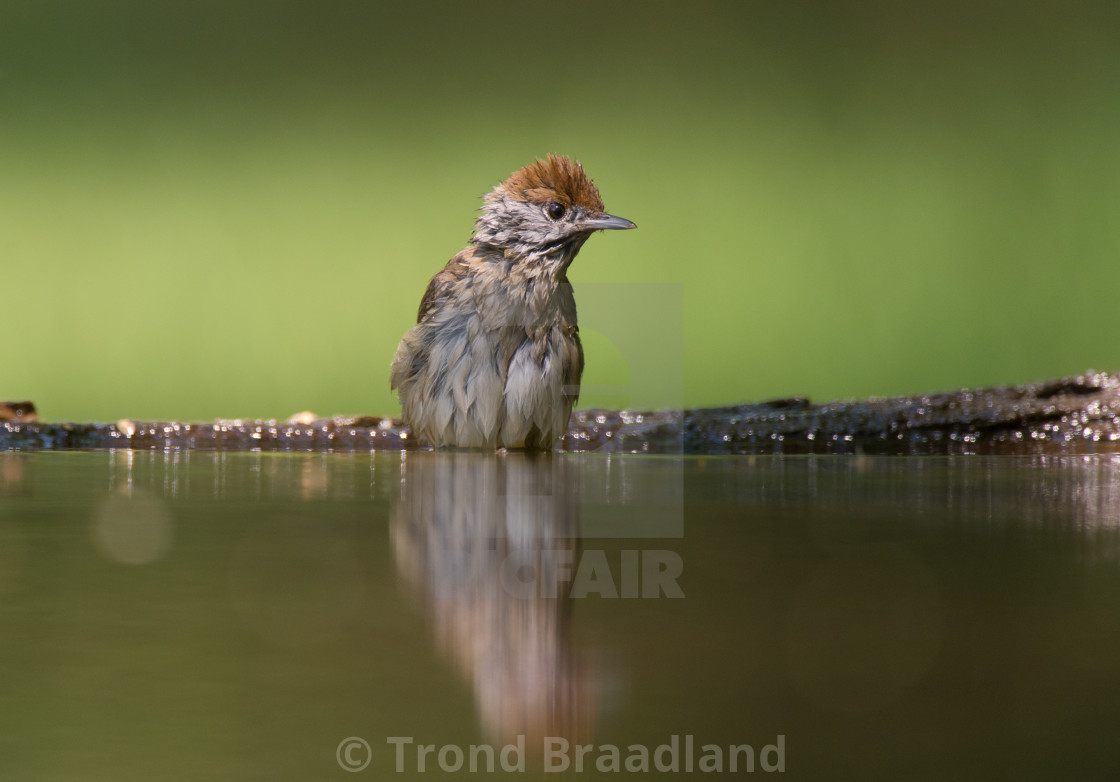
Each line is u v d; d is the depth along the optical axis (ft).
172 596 9.20
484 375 25.23
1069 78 59.36
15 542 11.55
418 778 5.74
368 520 12.90
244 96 58.85
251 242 56.95
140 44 58.49
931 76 59.98
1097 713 6.65
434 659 7.60
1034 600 9.18
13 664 7.47
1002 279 57.06
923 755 6.03
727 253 57.11
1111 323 56.08
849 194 58.65
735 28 60.03
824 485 16.72
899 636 8.14
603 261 57.26
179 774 5.80
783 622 8.64
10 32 57.06
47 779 5.70
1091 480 17.35
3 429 25.38
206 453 23.67
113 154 58.29
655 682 7.14
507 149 59.93
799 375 54.75
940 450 25.27
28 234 55.57
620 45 60.13
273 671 7.34
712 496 15.37
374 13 59.16
